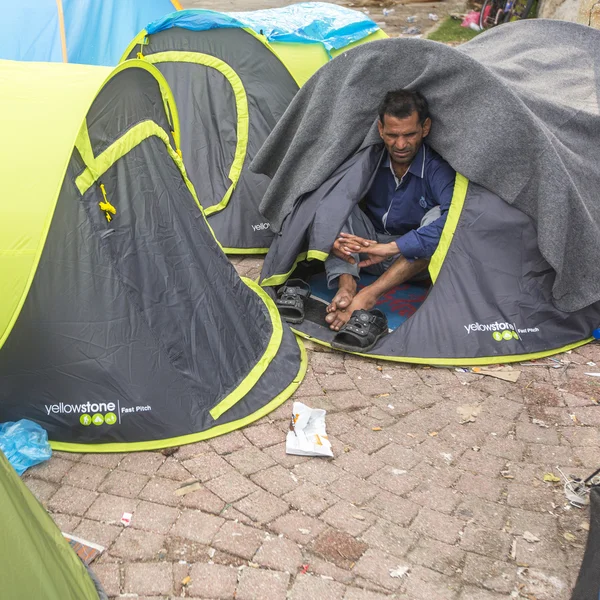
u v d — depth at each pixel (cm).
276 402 305
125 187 288
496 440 287
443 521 244
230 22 446
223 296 324
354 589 216
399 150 352
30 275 261
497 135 332
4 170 262
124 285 280
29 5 554
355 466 270
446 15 984
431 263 352
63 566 194
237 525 240
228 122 455
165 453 275
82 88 276
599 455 278
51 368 272
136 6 586
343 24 488
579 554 231
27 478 262
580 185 348
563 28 409
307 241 385
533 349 345
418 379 328
